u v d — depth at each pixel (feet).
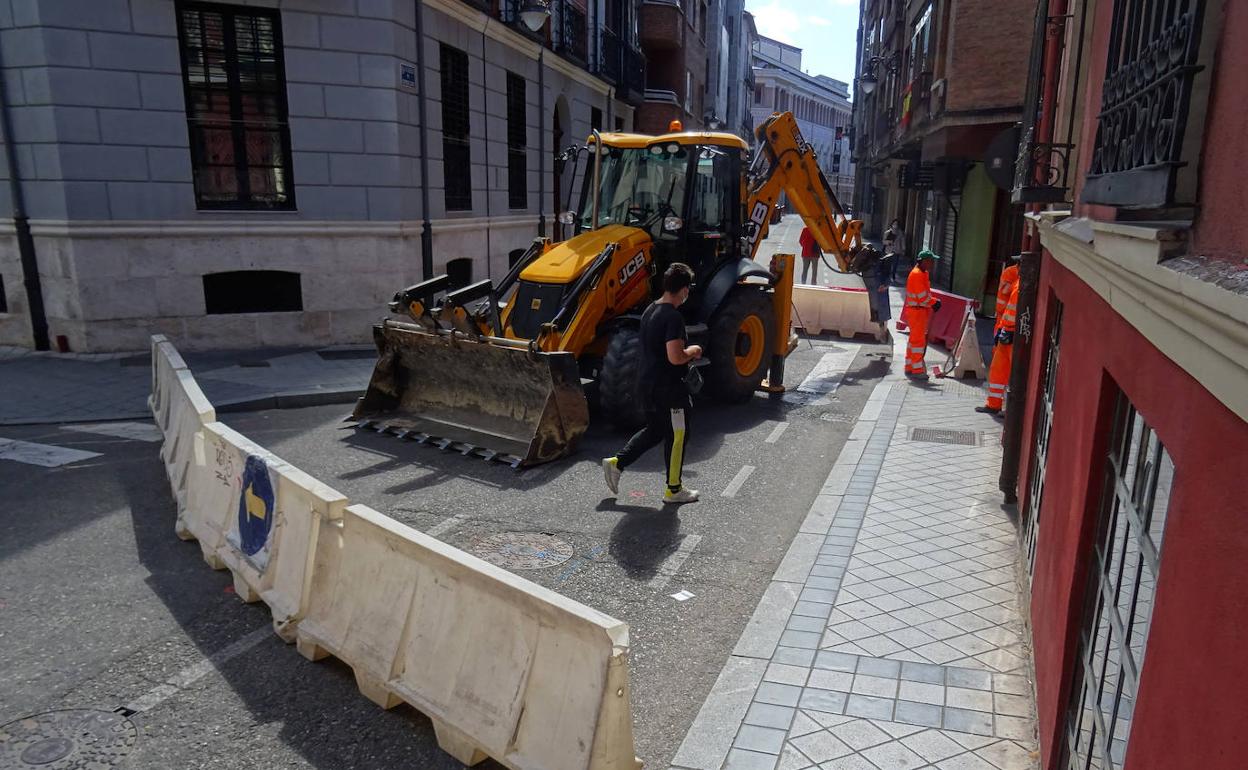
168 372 26.25
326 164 41.98
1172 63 6.35
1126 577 7.75
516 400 27.14
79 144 37.96
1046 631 11.76
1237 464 4.70
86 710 13.26
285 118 41.24
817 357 44.55
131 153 38.81
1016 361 21.06
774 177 35.50
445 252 49.06
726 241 33.22
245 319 42.01
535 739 10.93
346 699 13.62
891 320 56.59
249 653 14.97
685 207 31.17
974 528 20.17
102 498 22.43
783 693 13.43
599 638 10.30
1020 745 12.01
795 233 144.46
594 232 31.27
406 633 13.04
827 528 20.30
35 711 13.21
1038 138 20.66
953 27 52.65
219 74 40.09
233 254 41.16
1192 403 5.66
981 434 28.68
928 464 25.26
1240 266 4.83
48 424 29.37
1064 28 18.70
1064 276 13.83
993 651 14.61
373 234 43.39
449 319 26.55
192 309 41.04
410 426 28.53
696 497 22.80
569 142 70.33
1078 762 9.27
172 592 17.25
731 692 13.56
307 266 42.55
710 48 144.36
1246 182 4.94
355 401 33.81
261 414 31.53
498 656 11.63
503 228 57.47
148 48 38.34
